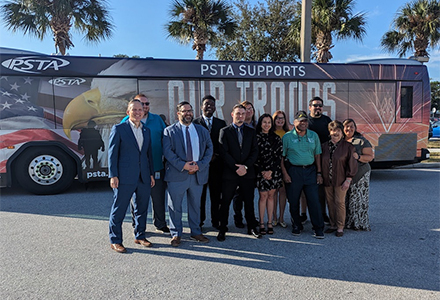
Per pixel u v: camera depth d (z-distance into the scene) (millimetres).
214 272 3484
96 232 4754
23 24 12523
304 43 10828
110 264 3682
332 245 4281
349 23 13875
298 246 4258
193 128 4328
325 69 8359
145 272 3482
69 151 7102
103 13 13477
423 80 8992
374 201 6555
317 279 3326
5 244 4266
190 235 4641
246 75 7867
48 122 7004
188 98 7586
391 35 18859
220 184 4906
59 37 13188
